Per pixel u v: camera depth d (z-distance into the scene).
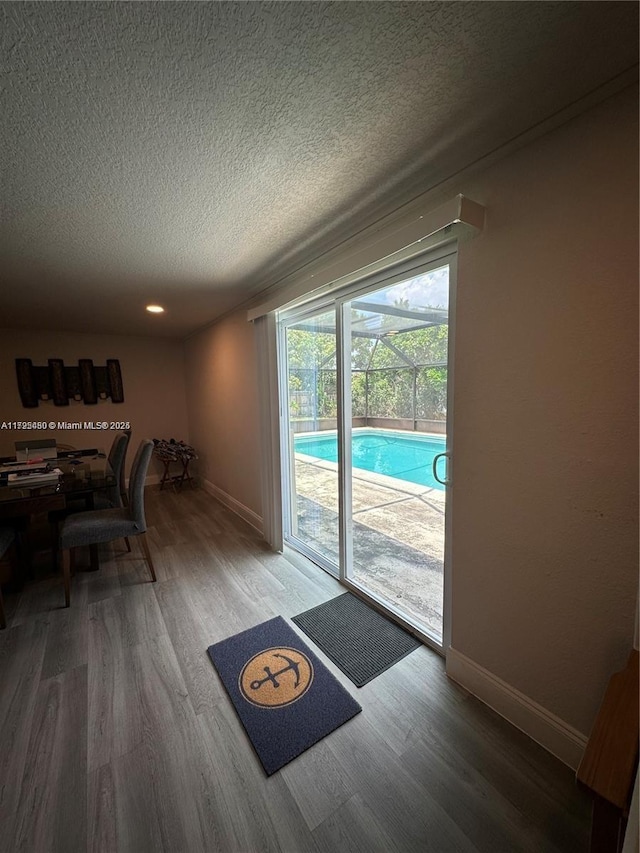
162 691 1.52
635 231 0.93
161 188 1.36
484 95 0.96
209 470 4.55
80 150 1.13
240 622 1.98
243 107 0.97
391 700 1.47
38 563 2.71
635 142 0.91
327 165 1.25
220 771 1.20
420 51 0.83
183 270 2.28
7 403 4.08
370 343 2.07
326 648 1.77
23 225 1.62
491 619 1.39
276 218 1.62
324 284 1.91
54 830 1.04
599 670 1.11
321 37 0.79
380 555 2.25
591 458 1.07
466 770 1.19
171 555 2.83
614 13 0.74
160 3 0.70
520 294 1.18
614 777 0.72
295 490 2.97
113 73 0.85
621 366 0.99
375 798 1.12
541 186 1.10
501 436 1.29
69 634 1.89
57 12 0.71
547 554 1.20
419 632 1.83
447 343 1.60
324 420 2.50
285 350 2.80
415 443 1.89
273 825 1.05
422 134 1.11
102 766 1.22
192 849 1.00
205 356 4.27
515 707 1.34
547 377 1.14
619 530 1.03
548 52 0.83
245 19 0.74
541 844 1.00
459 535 1.48
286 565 2.64
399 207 1.53
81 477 2.56
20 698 1.49
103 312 3.41
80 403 4.46
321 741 1.30
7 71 0.83
